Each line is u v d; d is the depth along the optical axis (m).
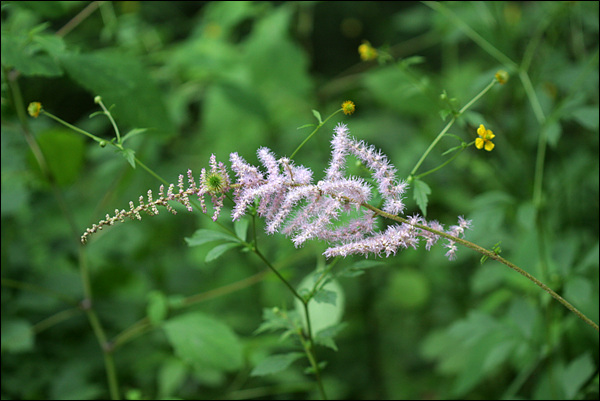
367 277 4.37
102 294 3.53
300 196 1.49
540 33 3.14
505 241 3.42
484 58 4.53
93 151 3.90
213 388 3.78
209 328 2.71
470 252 4.00
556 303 2.82
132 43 4.07
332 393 3.61
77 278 3.47
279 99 4.62
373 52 2.77
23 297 3.25
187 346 2.65
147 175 4.03
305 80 4.21
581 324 2.90
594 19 3.42
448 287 4.39
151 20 5.38
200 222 4.24
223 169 1.53
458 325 2.70
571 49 3.83
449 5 3.69
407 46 4.72
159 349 3.71
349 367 4.15
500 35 3.49
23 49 2.44
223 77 4.09
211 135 4.53
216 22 4.18
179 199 1.52
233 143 4.49
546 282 2.69
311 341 2.17
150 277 4.19
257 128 4.48
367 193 1.51
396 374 4.13
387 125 4.85
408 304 4.28
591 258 2.64
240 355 2.68
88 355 3.44
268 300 4.09
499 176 3.65
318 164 4.39
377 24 5.99
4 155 3.07
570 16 3.43
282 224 1.55
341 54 6.09
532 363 2.86
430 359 4.09
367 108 5.07
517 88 3.52
